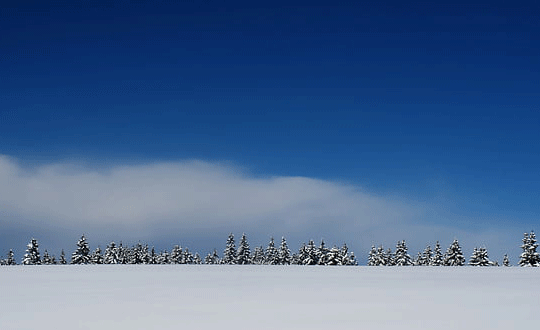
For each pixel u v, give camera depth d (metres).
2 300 16.61
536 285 23.55
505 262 86.88
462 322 12.05
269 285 23.31
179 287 21.95
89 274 31.73
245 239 102.56
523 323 11.86
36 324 11.66
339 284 23.95
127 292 19.50
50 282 24.64
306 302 16.14
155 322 11.97
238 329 11.08
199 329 11.05
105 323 11.80
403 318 12.66
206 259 114.81
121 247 109.00
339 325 11.64
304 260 92.19
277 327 11.33
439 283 24.77
